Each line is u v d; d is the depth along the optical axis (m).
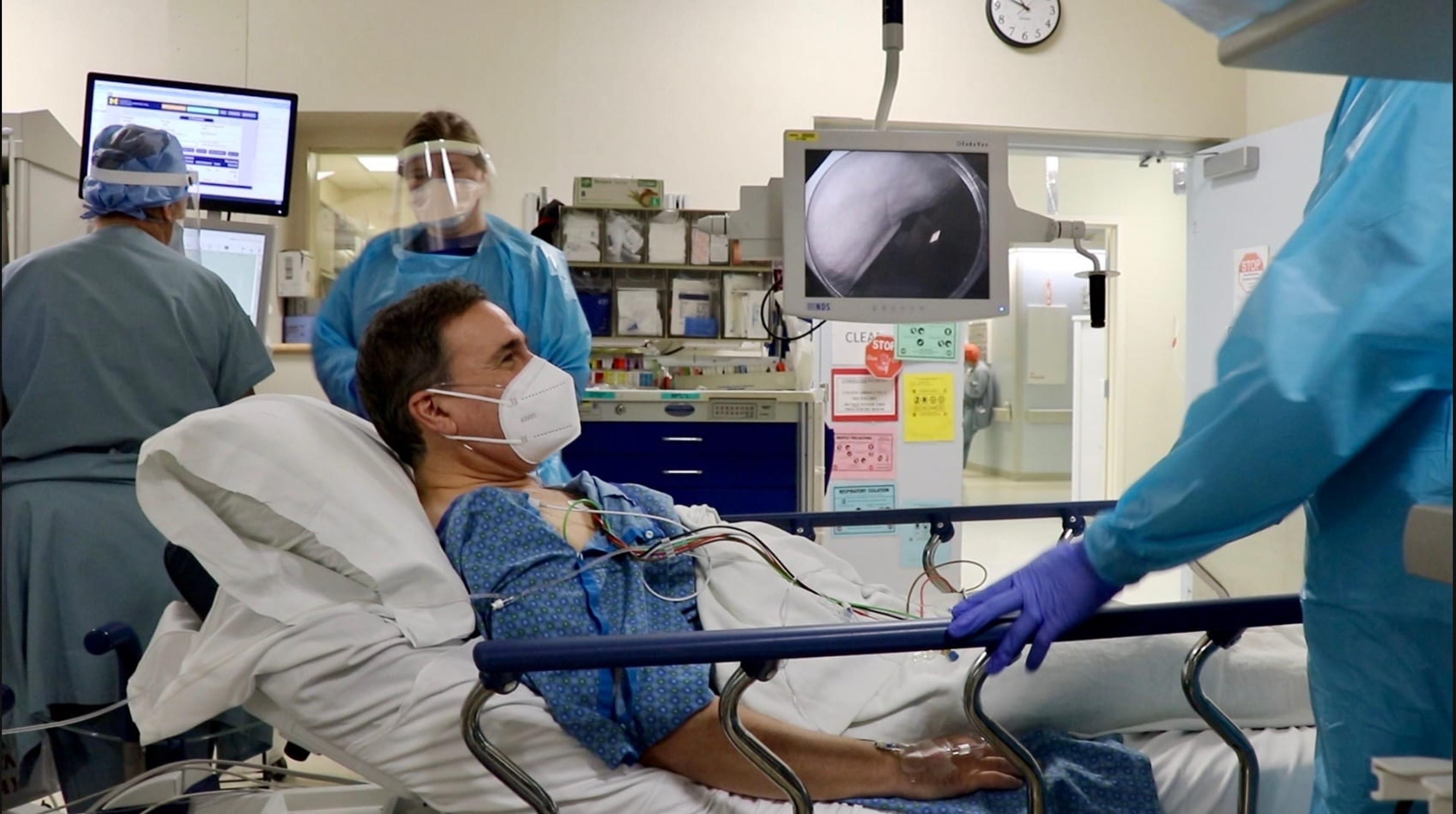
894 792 1.26
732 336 3.36
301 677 1.23
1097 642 1.39
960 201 1.93
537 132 3.87
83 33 3.69
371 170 4.16
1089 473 6.36
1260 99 4.38
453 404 1.49
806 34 4.05
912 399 3.85
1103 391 6.26
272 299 3.76
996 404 8.13
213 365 2.19
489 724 1.21
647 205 3.24
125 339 2.04
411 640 1.25
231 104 3.12
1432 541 0.56
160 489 1.30
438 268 2.39
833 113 4.07
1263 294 0.87
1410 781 0.59
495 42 3.83
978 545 6.07
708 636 1.06
